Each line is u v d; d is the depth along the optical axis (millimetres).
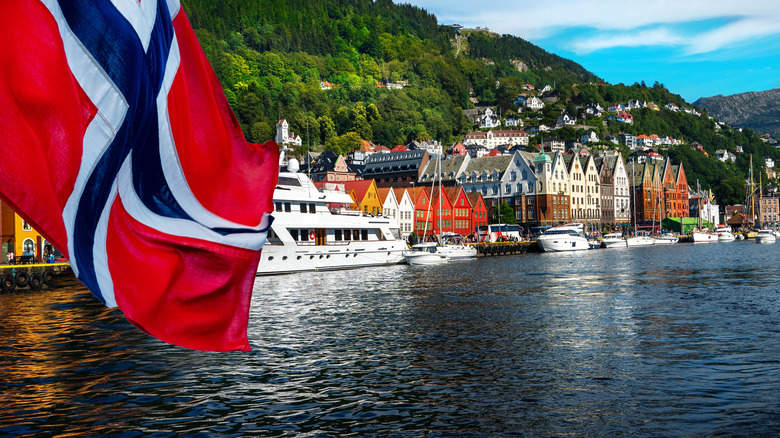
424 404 18047
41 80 7793
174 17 9516
